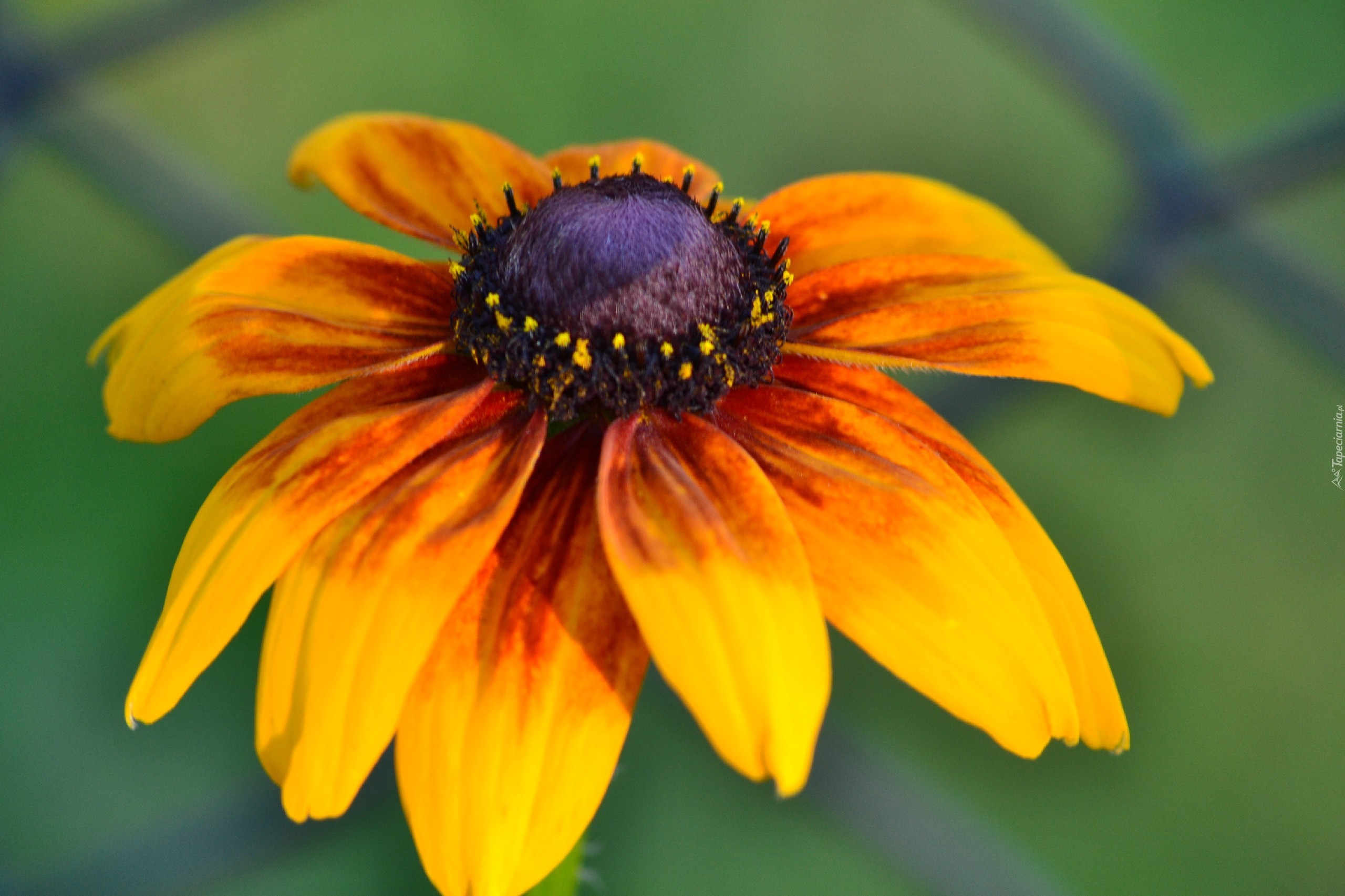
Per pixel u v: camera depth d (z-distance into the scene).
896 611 0.28
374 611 0.27
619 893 0.47
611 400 0.29
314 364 0.29
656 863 0.48
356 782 0.27
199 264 0.30
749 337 0.29
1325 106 0.36
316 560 0.27
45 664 0.48
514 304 0.29
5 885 0.36
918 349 0.30
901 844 0.36
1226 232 0.36
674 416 0.29
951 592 0.28
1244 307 0.38
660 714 0.37
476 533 0.27
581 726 0.27
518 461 0.28
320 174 0.30
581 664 0.28
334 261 0.30
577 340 0.29
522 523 0.28
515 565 0.28
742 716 0.26
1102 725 0.28
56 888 0.36
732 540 0.27
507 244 0.29
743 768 0.26
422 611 0.27
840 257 0.31
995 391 0.37
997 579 0.28
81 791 0.46
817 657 0.27
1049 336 0.29
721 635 0.27
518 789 0.27
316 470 0.28
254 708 0.48
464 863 0.27
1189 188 0.36
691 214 0.29
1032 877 0.36
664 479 0.28
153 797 0.46
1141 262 0.36
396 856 0.47
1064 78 0.36
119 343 0.30
